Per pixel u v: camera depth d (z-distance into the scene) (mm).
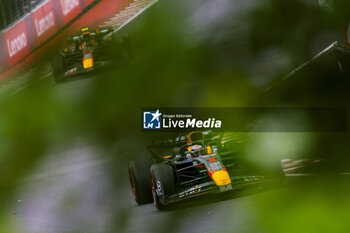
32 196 44844
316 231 19547
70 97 80938
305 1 74000
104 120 72125
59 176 51625
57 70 61281
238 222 22625
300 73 52406
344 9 36250
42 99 85688
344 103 44719
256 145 29547
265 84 66125
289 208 23234
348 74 44406
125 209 31938
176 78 75312
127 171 45594
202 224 23734
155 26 91312
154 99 72250
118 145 61125
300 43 70438
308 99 48531
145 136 61625
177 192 29391
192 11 91438
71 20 101812
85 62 58875
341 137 38125
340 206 22047
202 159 29453
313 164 32844
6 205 43188
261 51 74188
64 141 70188
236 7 86125
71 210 35438
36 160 65188
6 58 110375
